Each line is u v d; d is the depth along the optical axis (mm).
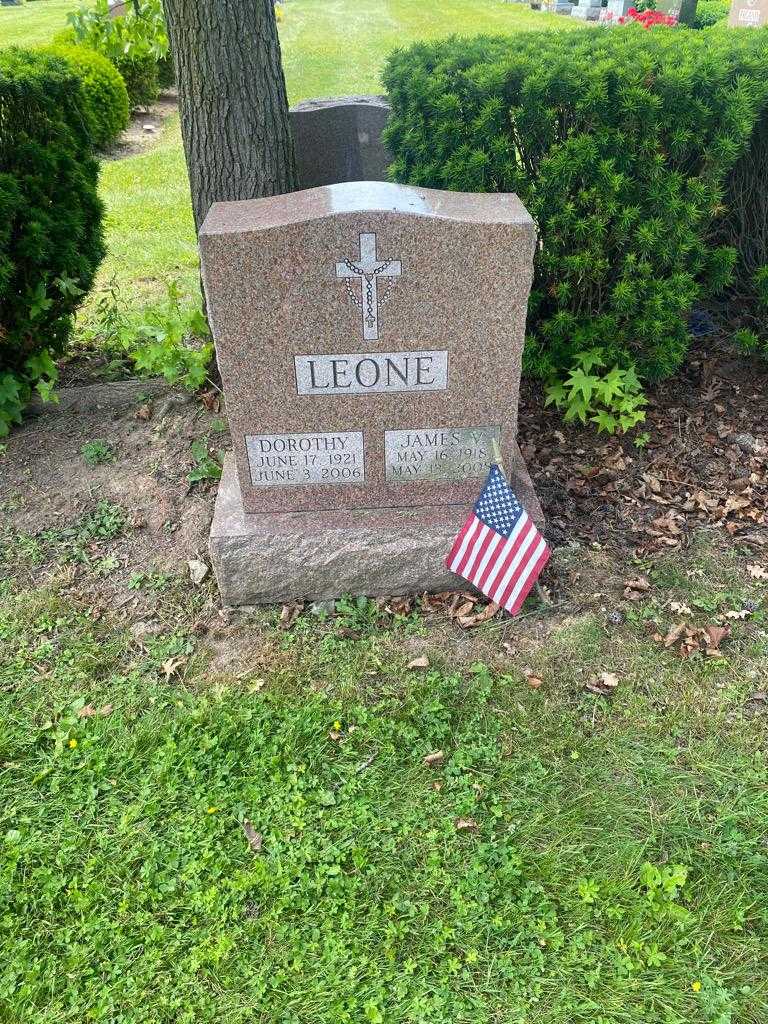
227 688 1585
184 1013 1143
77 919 1248
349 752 1466
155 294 3121
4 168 2156
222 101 2029
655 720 1507
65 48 4836
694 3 6070
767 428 2135
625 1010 1129
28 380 2342
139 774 1446
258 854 1317
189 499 2002
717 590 1753
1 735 1504
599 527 1913
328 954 1193
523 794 1392
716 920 1224
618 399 2139
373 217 1435
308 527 1706
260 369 1575
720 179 1999
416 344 1564
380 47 8219
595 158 1890
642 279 1984
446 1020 1121
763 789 1390
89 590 1819
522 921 1224
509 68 1905
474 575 1655
